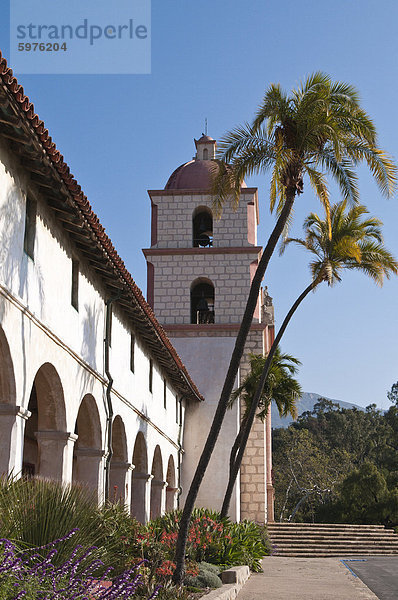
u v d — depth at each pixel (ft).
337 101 54.03
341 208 81.66
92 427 53.36
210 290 118.42
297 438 223.30
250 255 114.83
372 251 82.17
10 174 34.32
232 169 55.77
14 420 34.68
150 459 76.54
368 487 167.94
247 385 96.89
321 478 209.46
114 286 55.26
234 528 71.97
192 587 45.39
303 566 77.56
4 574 19.44
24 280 36.42
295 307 78.84
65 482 41.22
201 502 104.99
